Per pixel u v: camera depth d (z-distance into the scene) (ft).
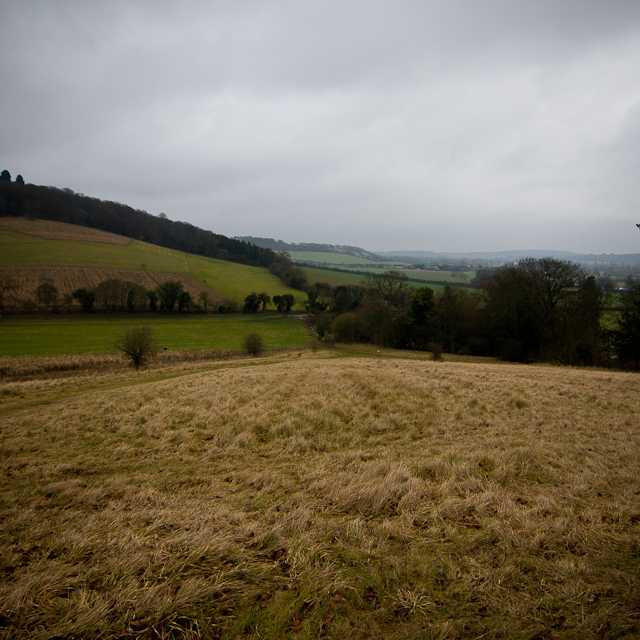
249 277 346.95
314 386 46.03
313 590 11.25
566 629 9.62
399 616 10.15
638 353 115.34
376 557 12.80
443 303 161.27
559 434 28.25
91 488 19.97
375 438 28.25
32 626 10.07
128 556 12.97
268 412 35.45
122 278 272.92
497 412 35.83
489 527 14.47
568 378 60.90
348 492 17.62
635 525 14.40
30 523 16.02
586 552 12.82
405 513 15.72
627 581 11.24
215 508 16.87
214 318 252.83
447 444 26.58
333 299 235.61
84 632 9.79
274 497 18.30
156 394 46.52
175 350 158.10
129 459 25.27
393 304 204.03
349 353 157.99
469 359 138.82
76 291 221.25
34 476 22.25
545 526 14.32
